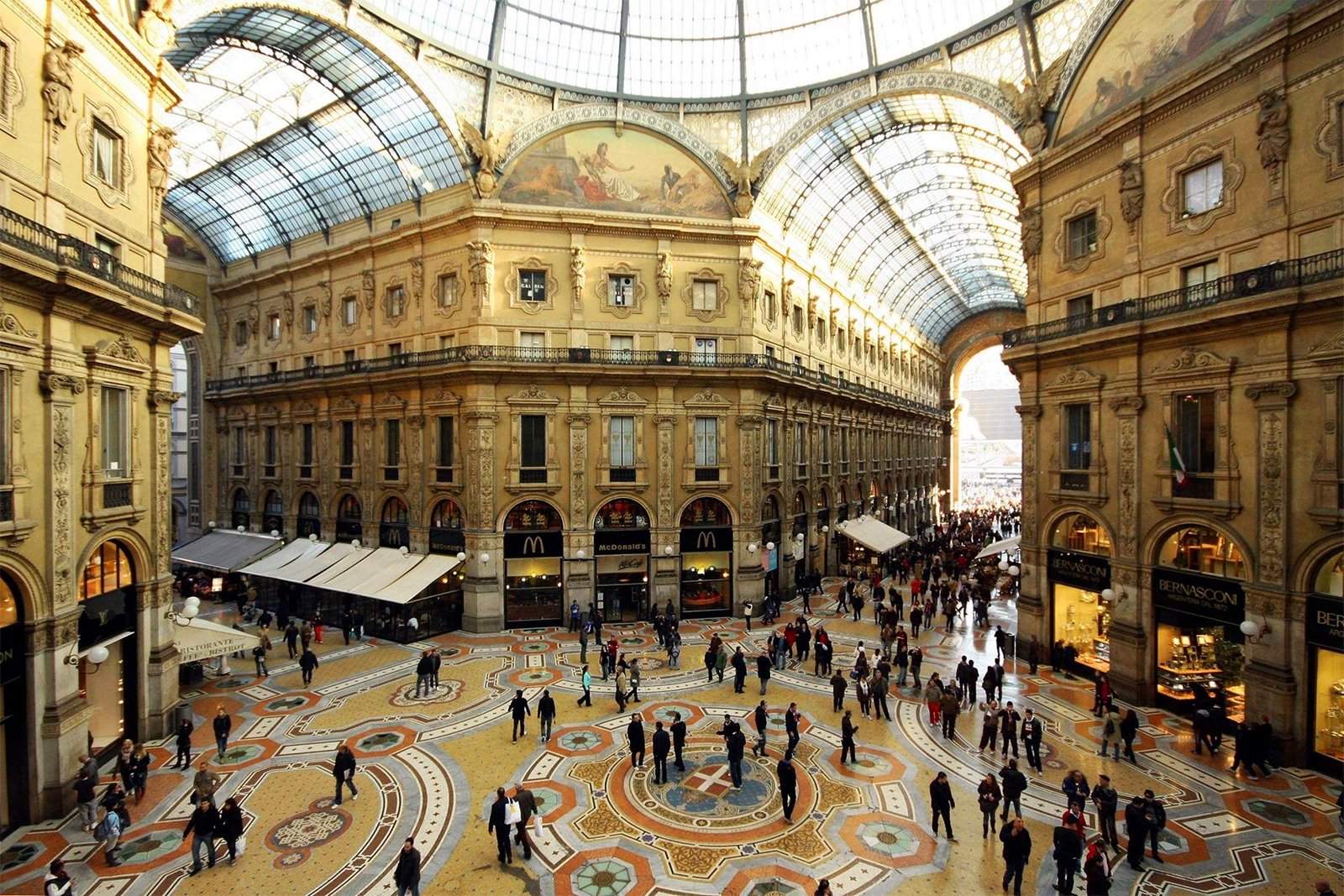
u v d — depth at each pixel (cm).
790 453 3409
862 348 4850
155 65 1769
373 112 2830
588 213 2870
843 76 2905
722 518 3027
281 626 2814
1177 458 1775
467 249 2853
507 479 2769
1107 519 2041
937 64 2672
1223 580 1706
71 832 1304
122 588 1675
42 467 1379
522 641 2630
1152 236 1933
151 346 1756
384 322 3183
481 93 2791
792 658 2408
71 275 1366
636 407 2900
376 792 1447
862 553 4309
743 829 1298
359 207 3375
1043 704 1939
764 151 3072
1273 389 1575
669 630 2409
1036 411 2300
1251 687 1622
